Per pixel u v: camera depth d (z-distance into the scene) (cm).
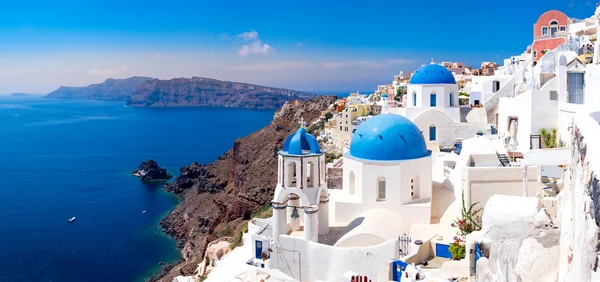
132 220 11275
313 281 3659
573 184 1867
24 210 12169
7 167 19088
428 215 3759
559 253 2206
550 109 3978
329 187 5400
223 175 14050
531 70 6153
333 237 3772
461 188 3741
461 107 6162
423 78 6103
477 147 4247
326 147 10031
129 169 18338
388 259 3397
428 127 5741
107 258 8681
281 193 3747
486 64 13400
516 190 3562
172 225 10700
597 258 1295
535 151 3134
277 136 13938
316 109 15412
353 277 3238
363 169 3891
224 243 6862
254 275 3597
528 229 2425
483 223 2672
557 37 7212
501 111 4784
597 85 3177
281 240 3750
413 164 3856
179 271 7525
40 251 9012
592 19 7450
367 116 9438
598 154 1438
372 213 3800
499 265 2539
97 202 13050
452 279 2952
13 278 7738
